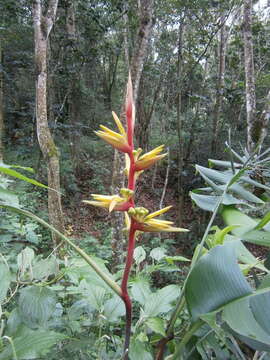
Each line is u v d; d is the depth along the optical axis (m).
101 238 6.53
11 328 1.00
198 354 1.32
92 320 1.36
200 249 1.30
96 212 7.86
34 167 7.68
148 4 3.53
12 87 9.58
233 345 1.25
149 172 10.34
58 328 1.38
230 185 1.57
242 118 9.30
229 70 10.73
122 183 3.65
